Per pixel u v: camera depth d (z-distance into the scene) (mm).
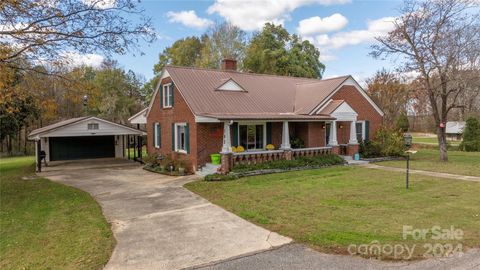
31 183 15484
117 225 8164
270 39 40094
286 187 12062
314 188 11789
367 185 12234
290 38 41625
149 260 5945
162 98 20391
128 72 53156
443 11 18219
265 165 15836
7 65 11633
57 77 13141
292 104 20625
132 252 6344
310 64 40438
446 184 12328
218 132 16984
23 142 41500
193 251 6332
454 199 9914
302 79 24969
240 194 11125
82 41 11938
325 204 9469
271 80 22891
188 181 14281
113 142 26422
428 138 42062
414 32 18859
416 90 20516
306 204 9516
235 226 7801
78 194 12281
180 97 17953
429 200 9805
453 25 18234
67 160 24594
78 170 19875
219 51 42469
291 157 17141
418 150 28359
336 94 20359
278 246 6430
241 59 42219
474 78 17844
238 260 5848
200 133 16453
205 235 7234
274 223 7840
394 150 20578
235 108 17750
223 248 6441
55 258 6086
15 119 28641
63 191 13023
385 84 34125
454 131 45875
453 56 18094
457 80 18266
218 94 18438
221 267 5586
